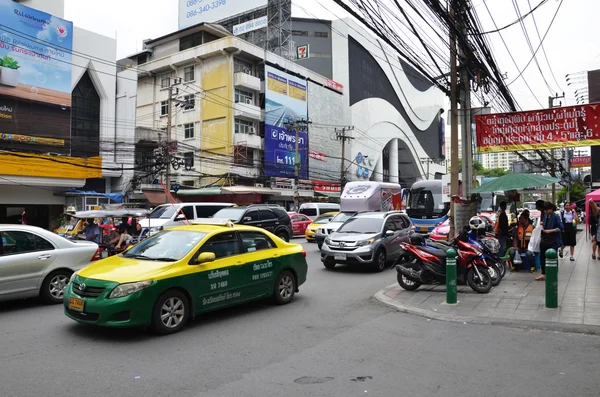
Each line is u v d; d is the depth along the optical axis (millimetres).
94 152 30359
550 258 7434
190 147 36031
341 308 8062
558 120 11938
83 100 30156
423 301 8406
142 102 44938
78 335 6156
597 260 13430
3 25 24484
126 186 31688
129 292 5824
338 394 4191
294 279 8578
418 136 78125
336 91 51969
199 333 6297
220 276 6945
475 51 11359
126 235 14172
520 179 11117
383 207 24609
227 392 4230
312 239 21844
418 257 9289
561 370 4789
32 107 25656
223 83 39469
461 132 13016
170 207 18109
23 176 24531
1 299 7484
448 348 5648
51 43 26656
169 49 44469
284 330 6523
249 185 39719
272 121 41125
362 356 5340
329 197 46500
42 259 7996
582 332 6242
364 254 12109
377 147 61312
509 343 5828
